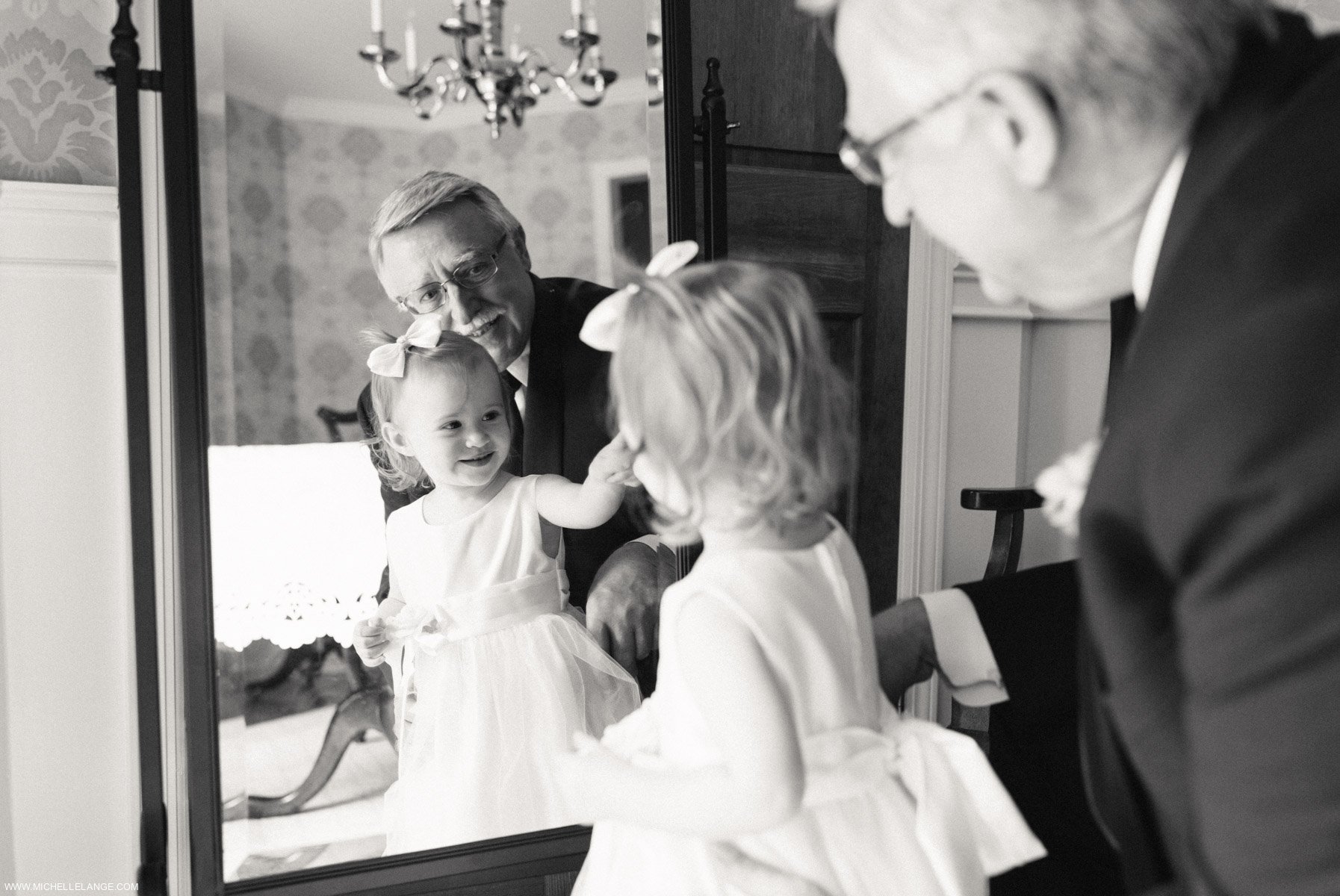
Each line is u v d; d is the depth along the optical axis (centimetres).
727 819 99
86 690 195
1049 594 132
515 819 191
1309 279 59
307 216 180
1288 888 59
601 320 113
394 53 184
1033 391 270
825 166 244
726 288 104
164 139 169
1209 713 62
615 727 123
